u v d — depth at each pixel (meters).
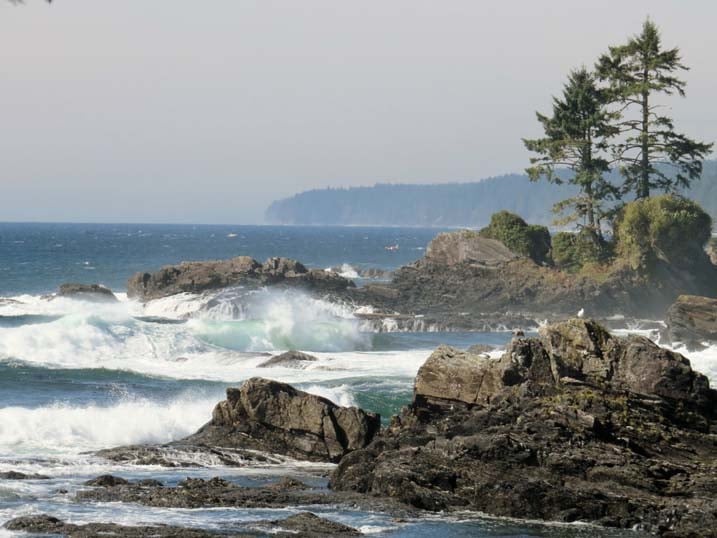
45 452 65.12
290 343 126.19
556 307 171.00
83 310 157.00
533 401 60.25
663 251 176.62
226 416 68.00
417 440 59.47
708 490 53.06
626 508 51.38
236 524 47.12
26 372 95.50
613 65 193.00
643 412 59.84
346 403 81.62
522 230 190.12
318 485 57.41
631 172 192.00
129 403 78.75
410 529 48.25
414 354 116.81
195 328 122.19
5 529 44.75
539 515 51.75
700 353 117.19
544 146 191.62
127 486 53.91
